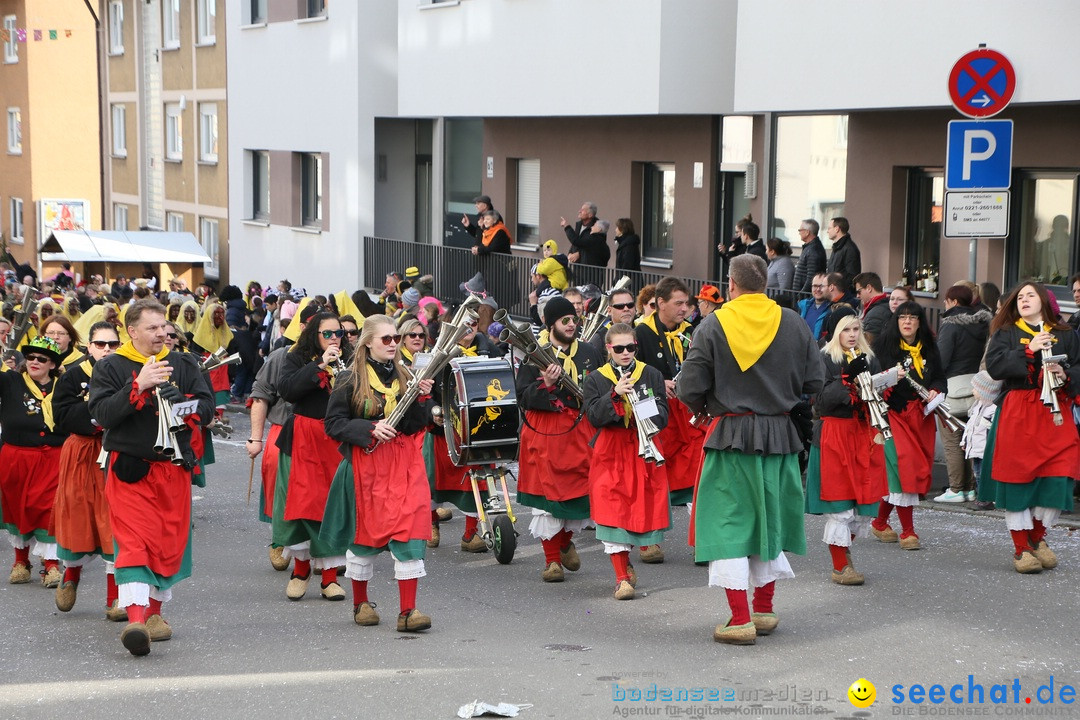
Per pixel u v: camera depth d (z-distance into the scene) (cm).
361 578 1099
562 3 2572
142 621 1018
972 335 1567
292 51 3791
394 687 916
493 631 1076
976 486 1580
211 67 4416
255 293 3328
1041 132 1864
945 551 1334
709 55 2372
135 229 5266
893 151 2098
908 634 1027
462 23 2897
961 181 1489
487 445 1302
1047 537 1374
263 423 1331
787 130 2342
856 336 1193
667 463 1373
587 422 1270
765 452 988
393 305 2261
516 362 1645
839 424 1193
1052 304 1237
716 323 992
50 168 5959
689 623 1084
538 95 2658
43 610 1210
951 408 1578
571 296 1622
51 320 1319
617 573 1186
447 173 3450
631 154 2712
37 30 4853
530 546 1454
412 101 3103
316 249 3747
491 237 2886
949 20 1761
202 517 1677
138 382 1002
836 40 1922
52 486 1298
